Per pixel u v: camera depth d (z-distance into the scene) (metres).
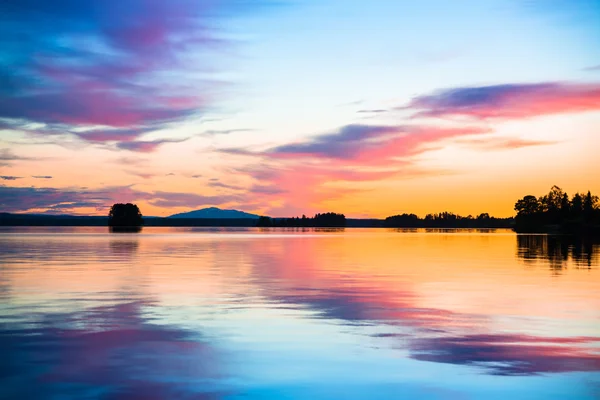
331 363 9.08
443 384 7.98
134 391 7.59
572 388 7.81
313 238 85.00
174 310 14.14
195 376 8.32
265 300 15.99
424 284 20.33
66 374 8.36
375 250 47.12
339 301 15.87
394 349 10.04
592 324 12.45
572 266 28.83
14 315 13.32
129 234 102.88
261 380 8.15
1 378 8.13
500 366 8.91
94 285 19.36
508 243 66.06
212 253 40.09
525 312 14.05
